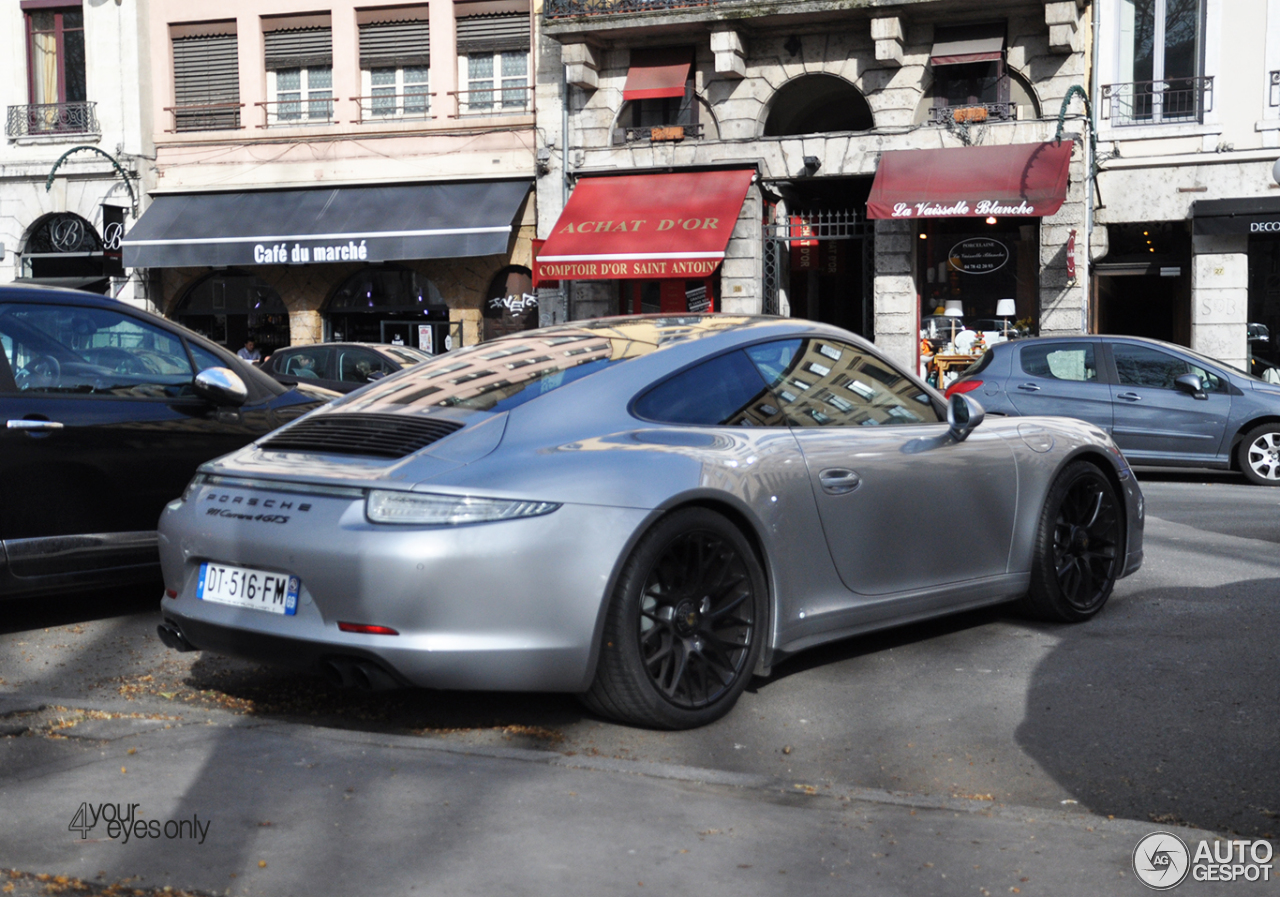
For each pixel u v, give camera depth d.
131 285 24.70
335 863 2.71
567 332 4.73
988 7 19.88
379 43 23.55
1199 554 7.61
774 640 4.23
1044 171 18.97
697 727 4.05
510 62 22.97
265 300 24.56
